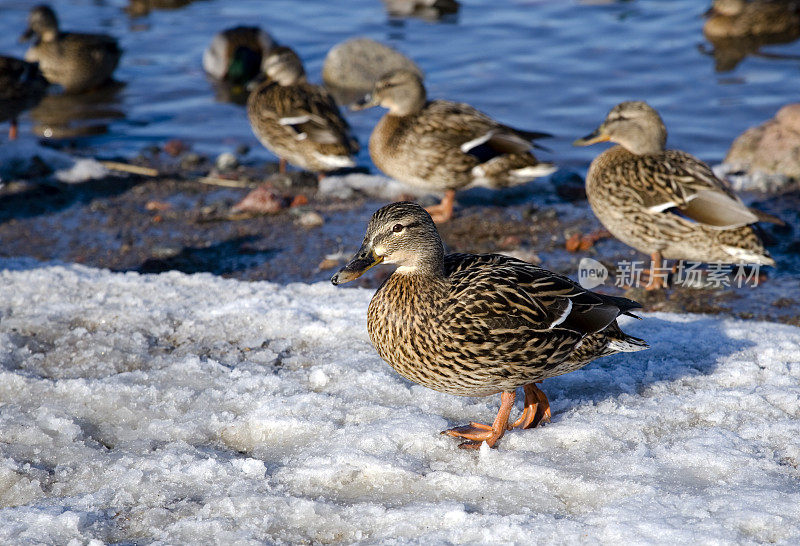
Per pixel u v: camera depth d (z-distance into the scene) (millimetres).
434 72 22531
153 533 6375
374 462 7000
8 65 19172
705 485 6645
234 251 14312
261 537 6246
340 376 8648
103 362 9109
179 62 24156
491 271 7332
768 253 12922
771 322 11352
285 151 17094
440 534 6145
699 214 11938
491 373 7211
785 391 8055
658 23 25766
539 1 27844
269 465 7250
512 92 21109
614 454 7086
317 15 27359
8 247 14367
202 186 17031
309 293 11195
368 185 16922
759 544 5789
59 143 19125
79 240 14695
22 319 9875
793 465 6922
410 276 7309
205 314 10148
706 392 8086
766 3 24594
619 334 7680
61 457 7414
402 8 27484
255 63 22922
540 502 6562
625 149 12844
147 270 13648
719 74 21891
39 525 6398
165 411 8078
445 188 15531
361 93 22203
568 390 8453
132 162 18125
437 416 7770
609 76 21906
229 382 8602
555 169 15422
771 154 16703
